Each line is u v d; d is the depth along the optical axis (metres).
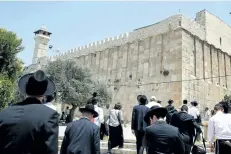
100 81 33.19
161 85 33.00
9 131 2.34
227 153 5.91
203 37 36.72
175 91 31.00
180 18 33.94
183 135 5.91
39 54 57.28
